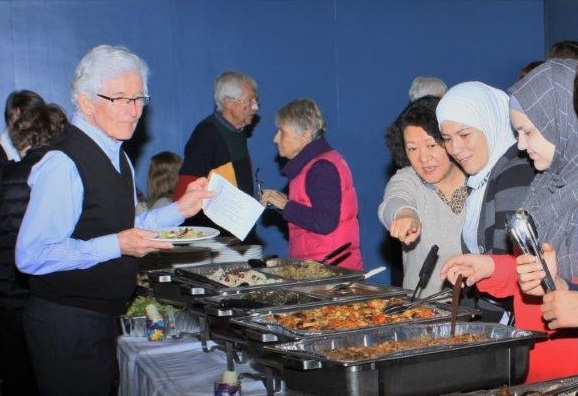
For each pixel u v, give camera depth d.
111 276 2.21
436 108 2.20
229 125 3.89
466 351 1.61
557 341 1.75
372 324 1.99
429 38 5.02
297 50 4.88
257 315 2.13
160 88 4.74
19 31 4.57
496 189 2.00
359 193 5.00
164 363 2.42
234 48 4.81
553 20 5.01
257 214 2.49
